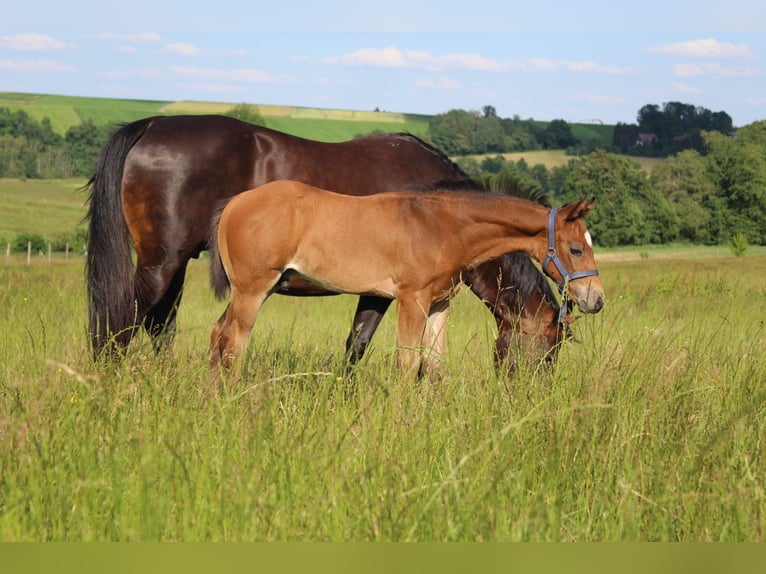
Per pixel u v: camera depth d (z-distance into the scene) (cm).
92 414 493
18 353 690
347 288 722
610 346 657
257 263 696
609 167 8244
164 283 801
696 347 705
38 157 12675
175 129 801
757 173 8950
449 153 12450
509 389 579
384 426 504
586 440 502
